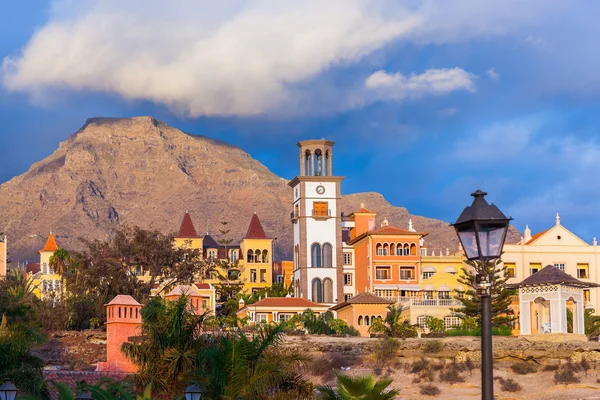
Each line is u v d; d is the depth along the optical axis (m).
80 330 106.50
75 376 71.88
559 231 143.12
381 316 121.81
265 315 133.00
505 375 96.94
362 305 122.00
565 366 96.88
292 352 53.09
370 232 144.88
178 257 138.50
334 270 150.88
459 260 147.50
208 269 151.12
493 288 118.56
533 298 104.19
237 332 51.78
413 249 145.25
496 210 21.75
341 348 98.94
